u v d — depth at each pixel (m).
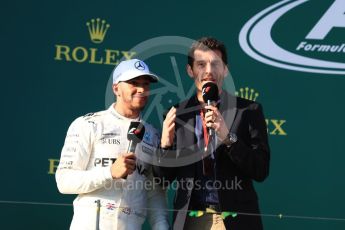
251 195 15.77
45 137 20.52
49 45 20.73
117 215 15.91
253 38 21.19
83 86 20.73
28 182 20.39
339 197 20.81
